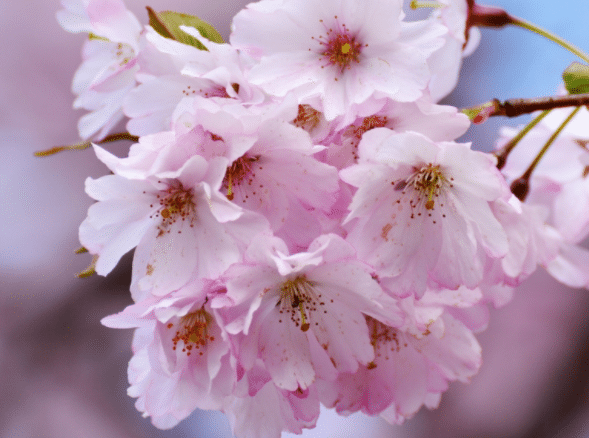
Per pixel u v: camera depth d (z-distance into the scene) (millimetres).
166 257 490
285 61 488
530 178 511
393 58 487
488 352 913
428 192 490
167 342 489
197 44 492
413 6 493
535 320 913
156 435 930
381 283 490
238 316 486
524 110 492
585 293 908
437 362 507
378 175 484
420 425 877
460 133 484
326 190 483
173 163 480
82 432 945
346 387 501
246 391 490
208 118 475
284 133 478
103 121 507
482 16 497
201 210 488
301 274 486
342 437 848
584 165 511
